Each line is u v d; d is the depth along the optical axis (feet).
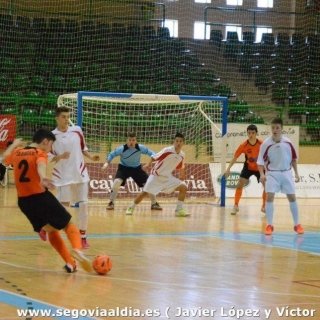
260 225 62.34
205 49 129.80
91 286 31.73
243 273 36.29
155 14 132.36
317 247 47.91
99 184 89.35
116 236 51.31
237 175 99.30
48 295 29.40
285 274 36.32
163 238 50.70
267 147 56.49
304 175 104.63
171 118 102.78
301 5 139.85
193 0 137.18
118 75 120.16
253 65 130.52
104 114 95.76
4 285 31.50
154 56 123.54
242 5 140.87
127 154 74.64
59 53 117.80
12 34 115.14
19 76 113.09
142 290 30.99
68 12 122.93
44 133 35.91
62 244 35.81
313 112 121.19
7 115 102.47
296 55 131.75
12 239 48.39
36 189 35.04
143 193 69.21
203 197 94.94
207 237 52.06
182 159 69.05
